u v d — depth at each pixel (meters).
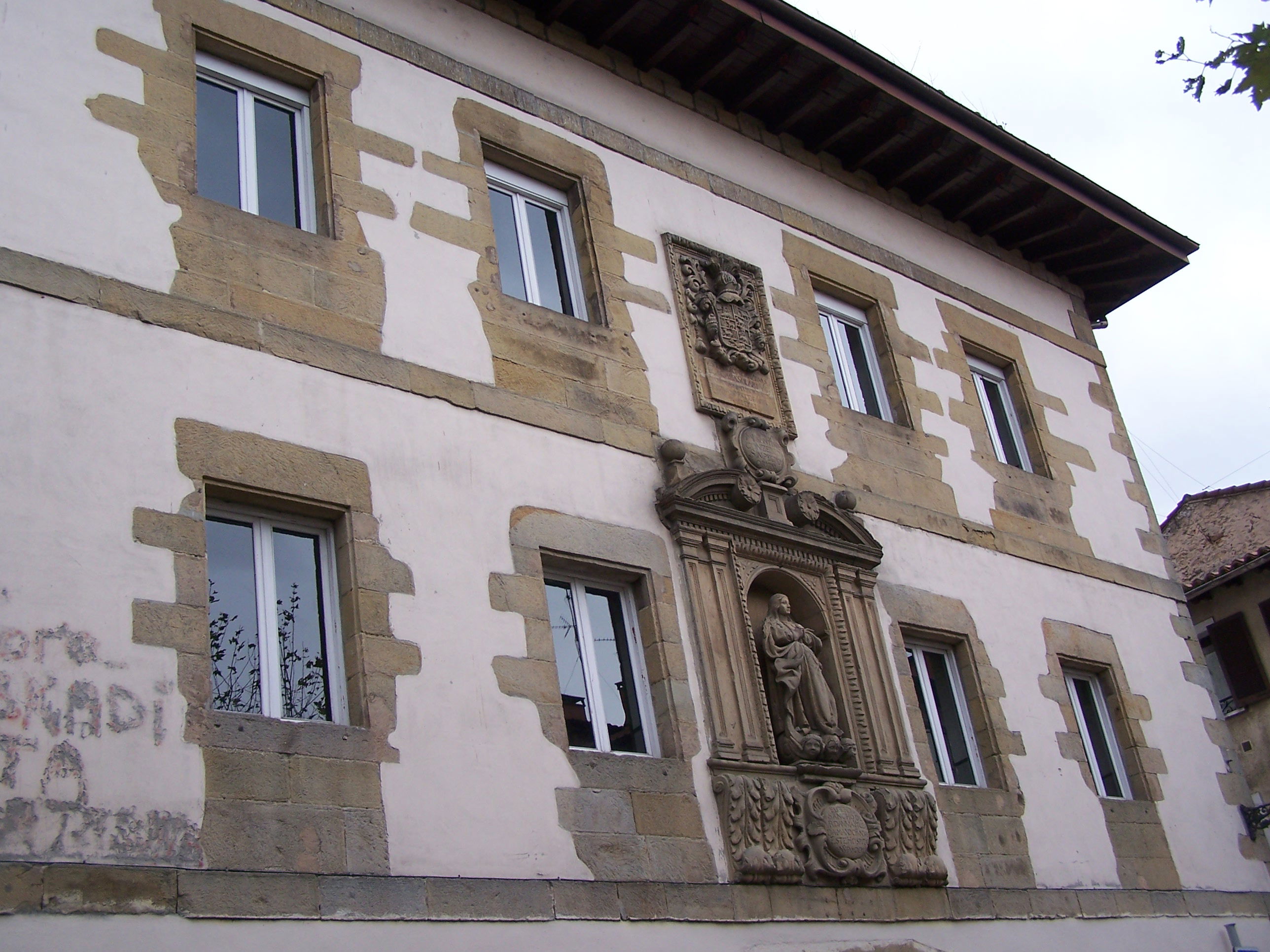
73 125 9.12
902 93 14.65
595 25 13.30
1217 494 26.02
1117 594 15.80
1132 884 13.56
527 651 9.70
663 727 10.45
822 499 12.44
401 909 8.23
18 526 7.77
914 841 11.52
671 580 11.02
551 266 12.23
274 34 10.71
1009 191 16.45
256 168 10.43
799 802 10.74
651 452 11.52
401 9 11.83
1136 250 17.89
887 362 14.79
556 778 9.41
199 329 9.07
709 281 13.12
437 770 8.84
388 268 10.41
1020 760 13.24
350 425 9.55
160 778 7.69
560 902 8.98
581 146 12.70
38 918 6.96
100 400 8.41
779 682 11.16
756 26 13.45
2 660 7.41
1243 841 15.29
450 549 9.66
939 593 13.44
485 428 10.36
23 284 8.41
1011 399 16.58
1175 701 15.64
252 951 7.55
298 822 8.09
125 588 8.01
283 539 9.17
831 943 10.46
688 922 9.62
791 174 14.91
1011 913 12.16
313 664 8.96
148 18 9.89
